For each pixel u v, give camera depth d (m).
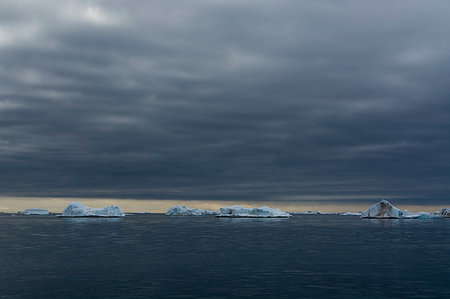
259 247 54.31
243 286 29.00
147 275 33.31
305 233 82.38
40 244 58.72
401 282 30.30
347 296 26.16
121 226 110.06
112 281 30.86
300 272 34.50
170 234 79.69
